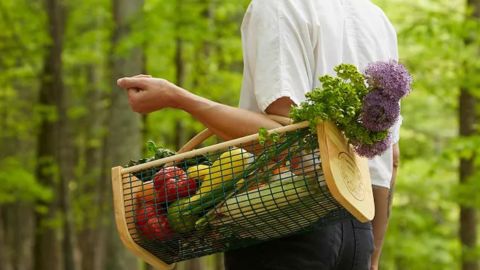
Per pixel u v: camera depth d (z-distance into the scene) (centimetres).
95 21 2102
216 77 1677
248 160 252
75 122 2583
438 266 1590
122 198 259
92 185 2458
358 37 285
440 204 1644
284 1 273
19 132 2141
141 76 271
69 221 1841
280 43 269
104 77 2147
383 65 243
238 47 1602
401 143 1573
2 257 2536
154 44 1529
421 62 1359
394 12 1372
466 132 1346
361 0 294
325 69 274
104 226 2006
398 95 241
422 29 1270
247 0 1603
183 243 265
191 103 267
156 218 258
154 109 271
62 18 1950
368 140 244
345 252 271
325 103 239
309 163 246
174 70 1745
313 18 273
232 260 271
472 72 1302
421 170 1588
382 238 304
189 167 260
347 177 243
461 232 1393
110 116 1246
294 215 249
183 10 1448
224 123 263
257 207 248
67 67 2295
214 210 252
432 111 1675
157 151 280
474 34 1249
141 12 1312
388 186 297
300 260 262
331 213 254
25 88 2545
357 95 243
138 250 262
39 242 2033
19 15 1764
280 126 262
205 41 1592
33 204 2028
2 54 1814
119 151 1231
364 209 246
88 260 2503
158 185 258
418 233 1583
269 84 265
